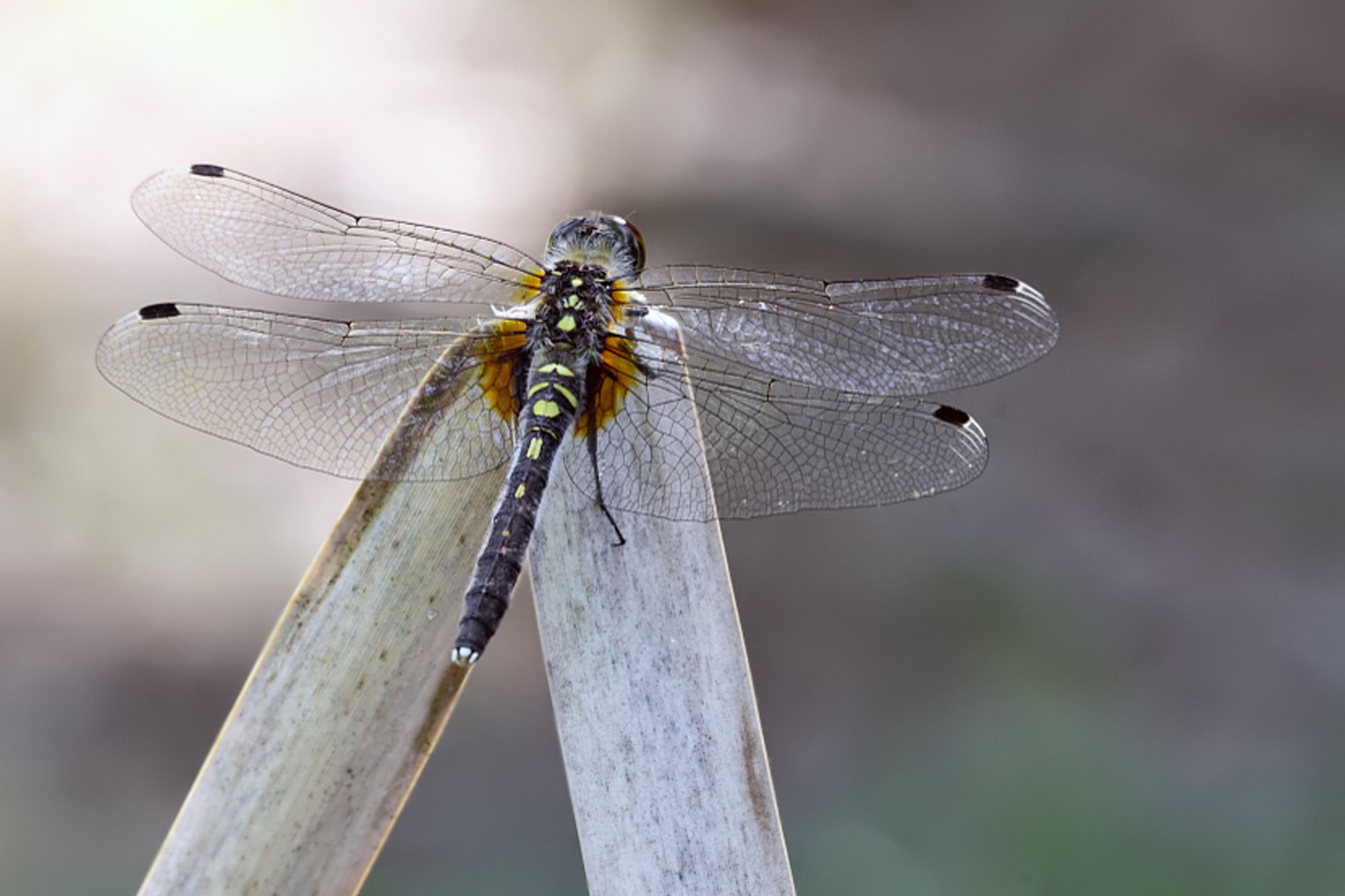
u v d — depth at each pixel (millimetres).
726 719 576
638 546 579
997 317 602
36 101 1119
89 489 838
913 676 774
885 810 693
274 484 873
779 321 603
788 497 601
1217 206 1180
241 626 760
